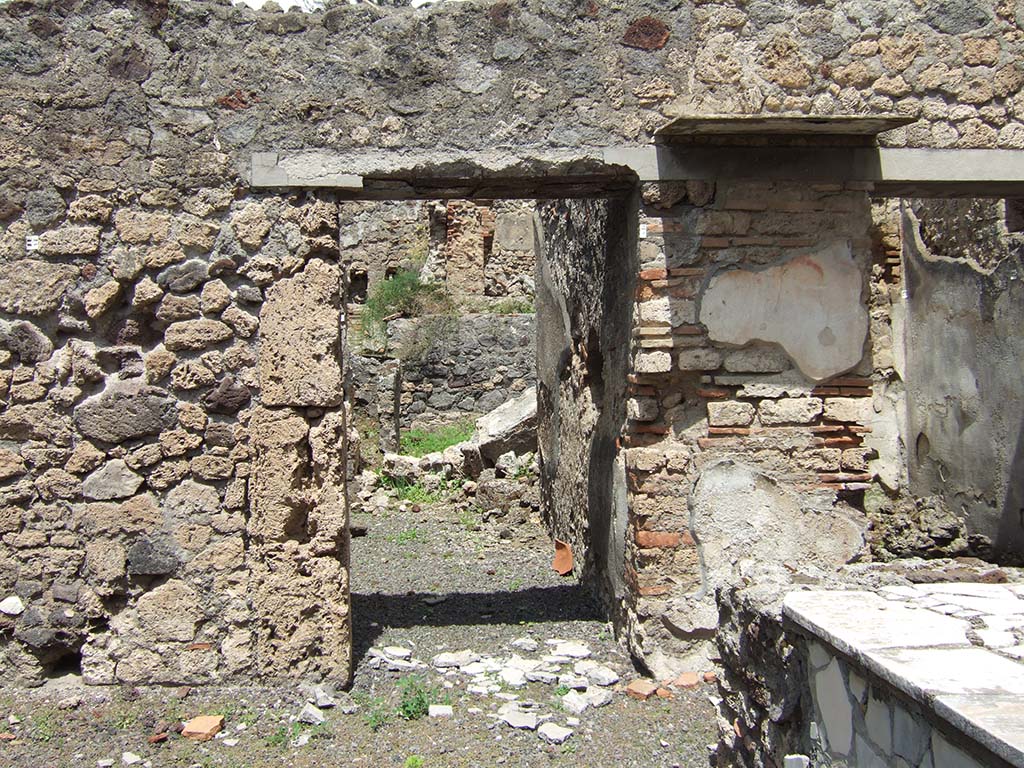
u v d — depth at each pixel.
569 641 5.59
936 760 2.37
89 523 4.79
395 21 4.91
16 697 4.70
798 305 5.02
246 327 4.82
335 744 4.29
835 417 5.05
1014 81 5.12
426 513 9.55
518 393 14.70
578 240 7.04
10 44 4.73
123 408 4.79
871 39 5.06
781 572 3.84
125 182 4.78
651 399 5.06
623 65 4.96
